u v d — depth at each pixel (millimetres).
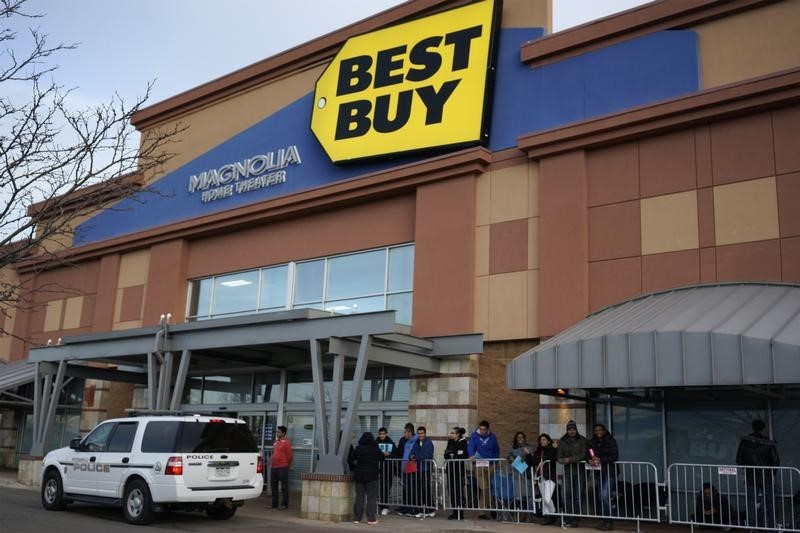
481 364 17656
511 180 18125
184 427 13523
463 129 18781
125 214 27922
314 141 22516
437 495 15070
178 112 27250
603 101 17219
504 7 19562
